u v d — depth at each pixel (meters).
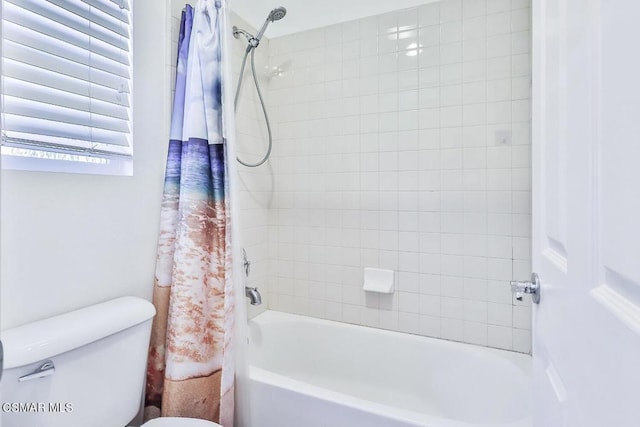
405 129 1.80
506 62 1.60
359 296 1.93
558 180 0.59
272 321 1.96
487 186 1.65
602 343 0.41
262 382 1.34
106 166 1.18
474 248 1.68
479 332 1.68
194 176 1.28
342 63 1.93
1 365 0.54
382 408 1.18
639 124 0.33
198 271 1.28
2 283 0.89
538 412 0.71
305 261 2.06
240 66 1.88
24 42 0.93
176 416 1.22
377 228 1.88
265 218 2.10
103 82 1.14
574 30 0.51
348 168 1.93
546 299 0.65
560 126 0.58
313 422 1.26
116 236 1.19
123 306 1.10
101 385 0.99
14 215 0.91
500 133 1.61
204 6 1.31
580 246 0.48
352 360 1.87
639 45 0.33
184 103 1.34
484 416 1.47
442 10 1.71
